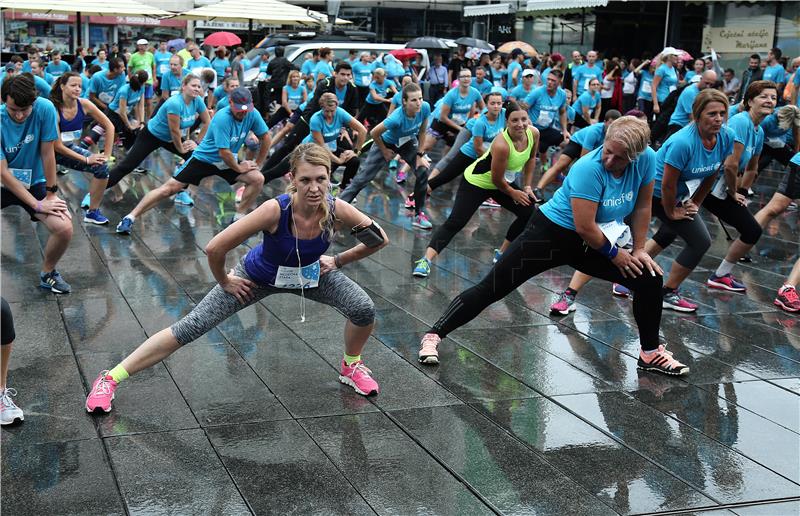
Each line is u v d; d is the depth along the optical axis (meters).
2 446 4.13
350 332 4.86
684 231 6.58
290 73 15.32
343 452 4.20
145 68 19.38
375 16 27.00
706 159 6.20
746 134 6.97
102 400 4.50
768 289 7.55
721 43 19.70
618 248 5.11
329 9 23.81
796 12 18.06
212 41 22.47
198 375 5.12
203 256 8.05
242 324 6.08
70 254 7.98
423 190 9.58
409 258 8.29
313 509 3.66
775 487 3.98
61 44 30.77
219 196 11.14
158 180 12.25
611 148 4.77
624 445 4.38
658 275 5.23
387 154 9.58
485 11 23.84
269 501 3.71
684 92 11.09
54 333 5.81
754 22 18.89
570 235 5.18
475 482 3.94
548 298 7.07
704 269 8.21
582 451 4.30
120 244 8.41
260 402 4.75
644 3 20.98
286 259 4.42
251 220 4.23
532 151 7.37
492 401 4.90
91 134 12.11
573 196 4.95
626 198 5.02
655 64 17.09
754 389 5.21
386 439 4.35
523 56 19.31
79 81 8.78
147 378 5.05
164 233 8.95
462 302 5.40
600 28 21.81
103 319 6.14
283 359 5.43
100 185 9.13
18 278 7.12
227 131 8.62
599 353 5.77
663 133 14.46
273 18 21.06
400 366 5.41
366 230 4.46
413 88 9.13
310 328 6.04
